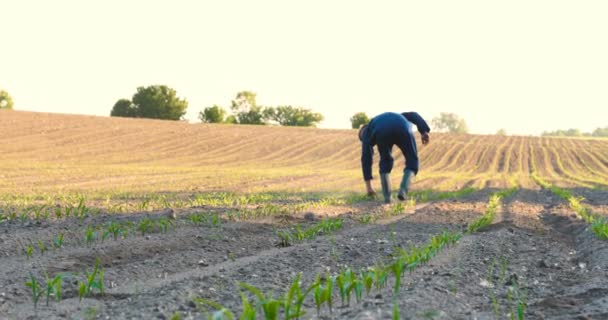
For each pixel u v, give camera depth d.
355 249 6.23
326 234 7.60
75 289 4.43
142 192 14.92
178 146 48.50
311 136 58.94
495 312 3.67
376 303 3.70
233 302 3.96
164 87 96.31
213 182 20.97
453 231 7.86
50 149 41.06
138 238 6.71
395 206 11.26
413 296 3.85
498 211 10.95
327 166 41.69
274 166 40.22
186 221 8.13
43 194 13.53
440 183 24.41
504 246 6.52
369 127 12.19
